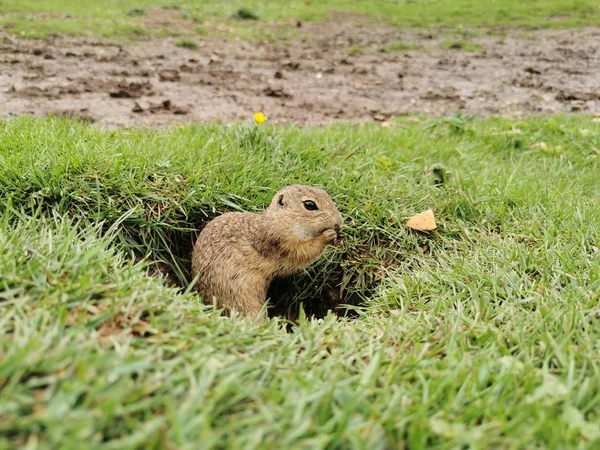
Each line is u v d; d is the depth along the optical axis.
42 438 0.15
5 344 0.18
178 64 1.05
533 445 0.18
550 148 0.62
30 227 0.30
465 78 1.09
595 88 1.02
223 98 0.82
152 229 0.38
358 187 0.44
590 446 0.17
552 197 0.45
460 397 0.20
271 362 0.22
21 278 0.23
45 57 1.00
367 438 0.17
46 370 0.17
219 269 0.36
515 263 0.34
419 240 0.41
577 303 0.28
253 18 1.81
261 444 0.16
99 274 0.25
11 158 0.38
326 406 0.18
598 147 0.63
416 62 1.23
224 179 0.42
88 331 0.21
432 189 0.46
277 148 0.48
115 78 0.89
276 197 0.37
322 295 0.41
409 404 0.19
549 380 0.21
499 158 0.60
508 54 1.34
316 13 1.96
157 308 0.24
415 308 0.32
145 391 0.18
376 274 0.39
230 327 0.25
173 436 0.16
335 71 1.10
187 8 1.92
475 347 0.25
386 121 0.75
